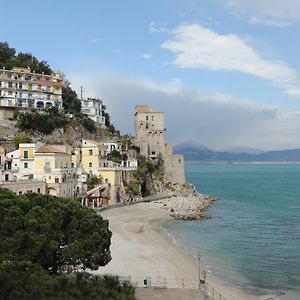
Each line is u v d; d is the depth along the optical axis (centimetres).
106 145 16175
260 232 11044
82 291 3434
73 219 5075
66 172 12038
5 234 4234
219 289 6062
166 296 5262
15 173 11369
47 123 16150
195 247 8912
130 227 10525
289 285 6456
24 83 17300
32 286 3184
